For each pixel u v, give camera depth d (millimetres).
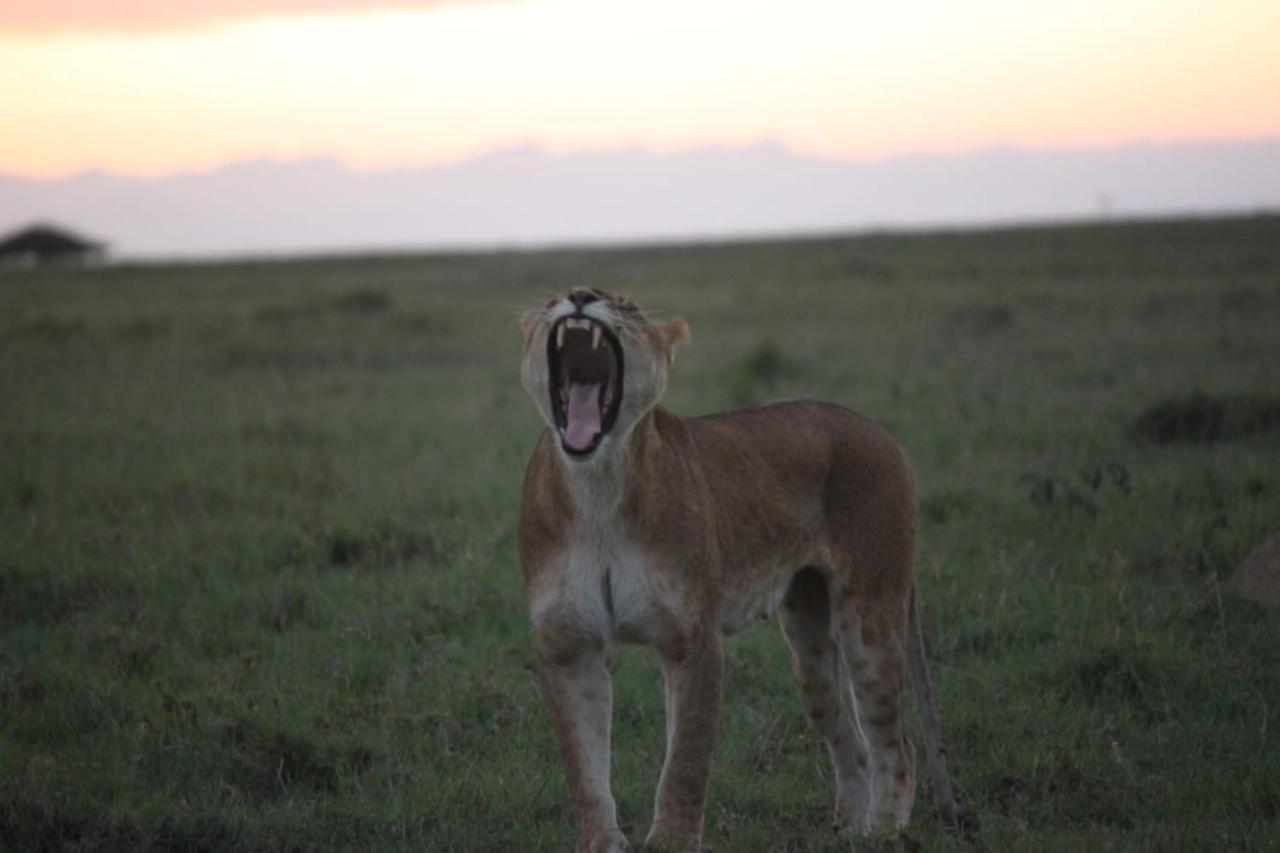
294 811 16281
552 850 15195
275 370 55812
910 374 47688
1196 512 26859
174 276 155000
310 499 30938
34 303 107375
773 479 16234
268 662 21094
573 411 14398
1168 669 19672
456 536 27125
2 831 15227
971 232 167500
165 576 25188
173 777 17281
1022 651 20906
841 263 114438
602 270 126000
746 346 58844
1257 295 67875
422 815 16188
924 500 28422
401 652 21531
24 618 23844
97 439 38500
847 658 16609
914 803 16859
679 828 14398
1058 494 28375
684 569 14656
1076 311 67562
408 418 41812
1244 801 16031
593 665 14906
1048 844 15016
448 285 115188
